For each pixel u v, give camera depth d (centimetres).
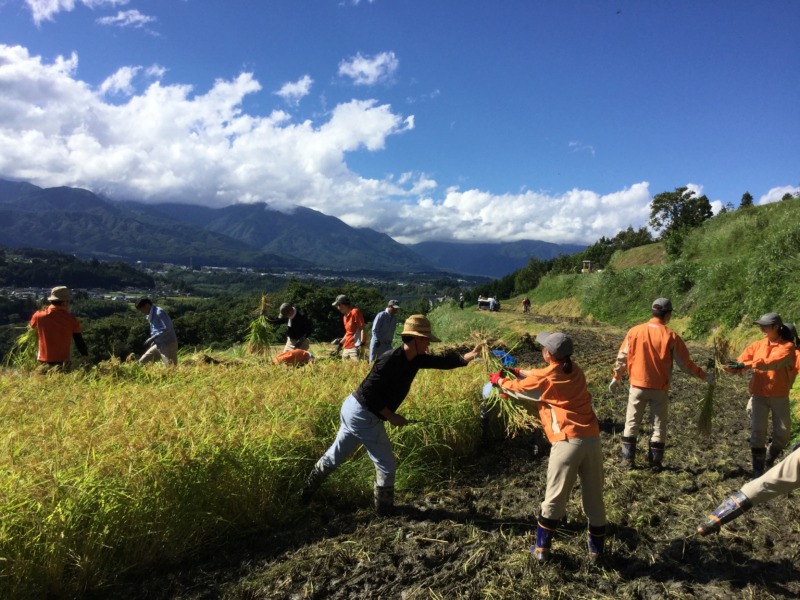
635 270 3008
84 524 377
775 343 556
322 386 664
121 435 444
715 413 817
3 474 389
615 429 744
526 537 436
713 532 408
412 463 559
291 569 387
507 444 668
